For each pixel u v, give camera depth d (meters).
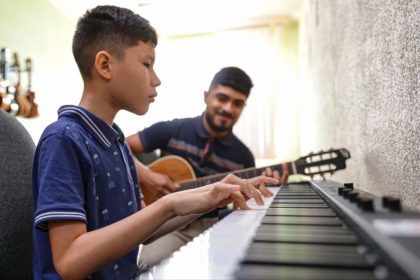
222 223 0.43
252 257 0.26
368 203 0.33
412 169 0.55
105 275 0.68
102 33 0.73
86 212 0.65
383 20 0.67
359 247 0.29
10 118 0.78
